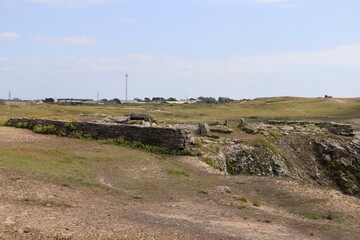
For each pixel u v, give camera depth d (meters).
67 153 22.58
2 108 56.16
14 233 9.78
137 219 12.42
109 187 16.70
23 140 26.09
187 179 19.66
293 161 34.41
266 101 126.25
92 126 28.77
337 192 18.81
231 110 90.88
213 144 30.83
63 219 11.41
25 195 13.45
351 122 63.47
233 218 13.81
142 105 109.44
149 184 18.05
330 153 36.94
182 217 13.30
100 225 11.23
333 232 12.93
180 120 52.28
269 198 17.55
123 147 26.25
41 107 65.94
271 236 11.96
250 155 30.69
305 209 15.73
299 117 74.31
